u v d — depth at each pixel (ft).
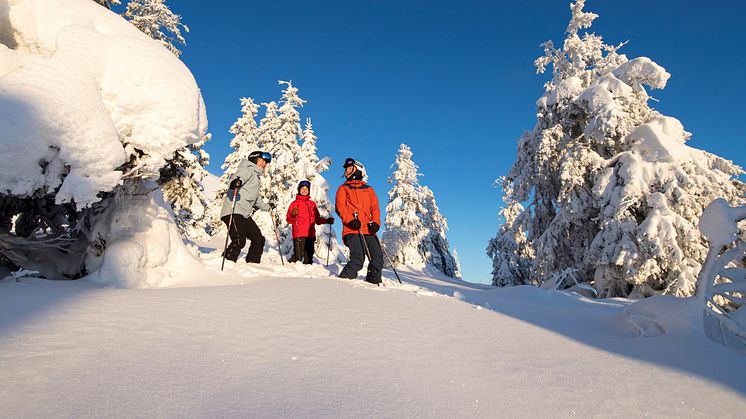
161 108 12.08
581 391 5.87
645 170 37.99
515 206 87.10
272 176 65.98
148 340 6.50
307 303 10.50
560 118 49.19
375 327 8.64
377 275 16.99
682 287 32.35
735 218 10.35
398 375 5.99
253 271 16.67
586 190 43.88
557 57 54.65
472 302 13.79
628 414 5.19
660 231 34.42
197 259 16.06
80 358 5.46
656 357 7.82
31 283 10.23
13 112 9.30
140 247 13.20
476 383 5.94
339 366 6.15
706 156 39.42
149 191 14.71
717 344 8.32
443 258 100.48
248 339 7.06
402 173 88.17
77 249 14.52
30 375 4.78
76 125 10.08
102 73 11.52
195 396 4.72
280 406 4.66
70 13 12.35
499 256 81.92
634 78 43.29
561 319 11.87
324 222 25.73
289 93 67.67
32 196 10.44
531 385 6.01
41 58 11.72
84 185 10.29
